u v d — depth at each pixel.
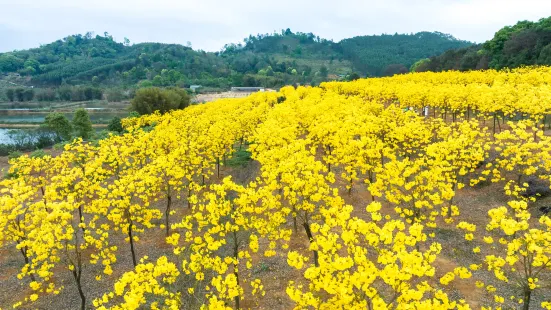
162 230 23.00
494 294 14.98
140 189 17.72
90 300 16.83
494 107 29.94
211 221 13.86
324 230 10.70
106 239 22.28
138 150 28.28
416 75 59.22
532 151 24.47
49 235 13.35
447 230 20.38
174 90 83.88
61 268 19.66
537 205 21.91
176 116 48.84
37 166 24.86
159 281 16.84
